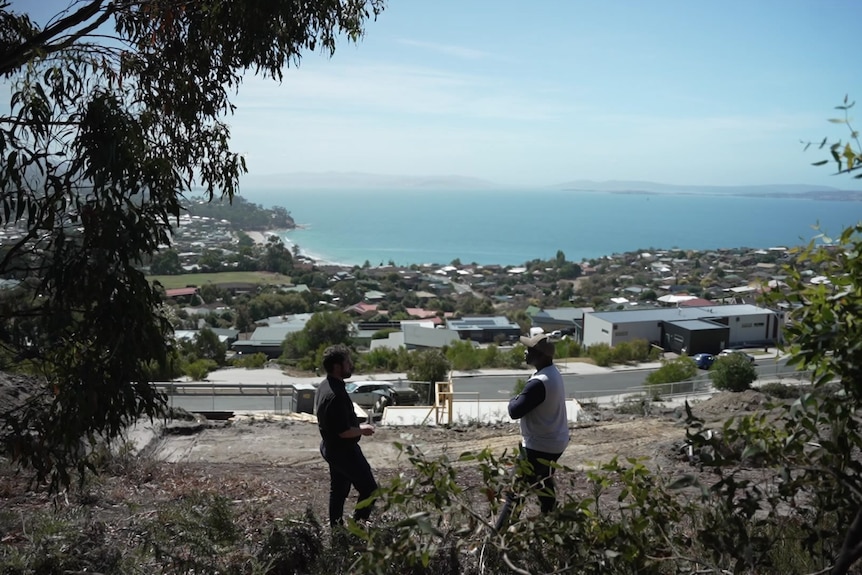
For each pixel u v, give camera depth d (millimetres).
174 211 3566
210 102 4492
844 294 1908
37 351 3352
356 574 2166
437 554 2941
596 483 2605
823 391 2045
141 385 3438
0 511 4422
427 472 2391
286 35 4473
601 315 49344
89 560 3490
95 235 3178
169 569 3555
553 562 2586
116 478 5684
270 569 3604
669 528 2400
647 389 24812
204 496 4531
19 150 3293
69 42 4012
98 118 3283
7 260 3293
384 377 30656
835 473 2002
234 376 34500
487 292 118125
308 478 6594
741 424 2109
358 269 139625
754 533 2828
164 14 4227
